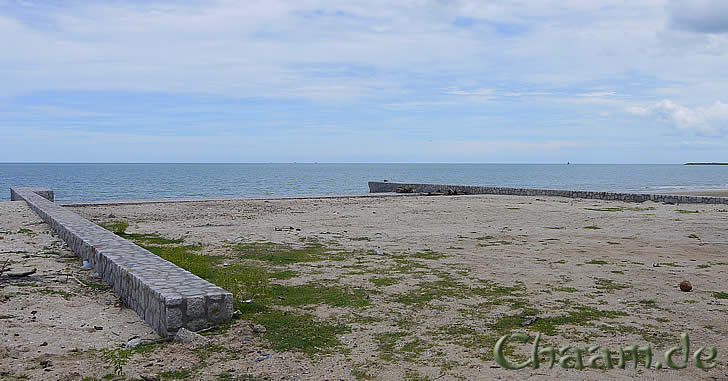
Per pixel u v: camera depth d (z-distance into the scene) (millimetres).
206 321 5680
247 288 7180
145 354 5008
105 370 4602
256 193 52469
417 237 12453
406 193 27188
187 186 65312
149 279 6238
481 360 4910
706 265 9141
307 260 9555
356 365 4805
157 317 5676
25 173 118875
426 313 6359
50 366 4648
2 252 9734
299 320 6082
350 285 7699
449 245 11297
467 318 6172
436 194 26797
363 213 17984
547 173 129875
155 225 14641
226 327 5691
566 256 10008
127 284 6672
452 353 5094
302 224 15023
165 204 21469
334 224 15039
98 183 72812
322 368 4734
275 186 65812
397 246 11148
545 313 6332
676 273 8516
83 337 5445
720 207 19281
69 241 10469
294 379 4488
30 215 16062
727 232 13086
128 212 18172
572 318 6141
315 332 5691
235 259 9602
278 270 8703
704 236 12469
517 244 11438
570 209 18984
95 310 6406
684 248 10844
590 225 14656
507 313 6352
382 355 5055
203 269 8266
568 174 119562
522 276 8289
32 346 5113
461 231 13547
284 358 4957
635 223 14938
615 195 22859
